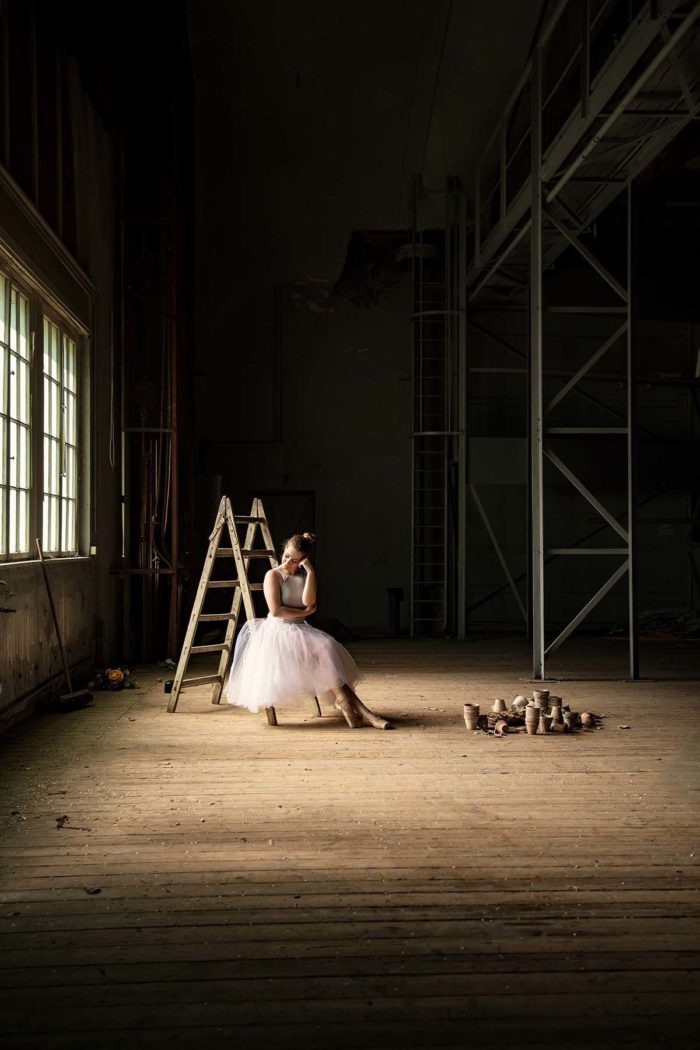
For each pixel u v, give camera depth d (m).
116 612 8.27
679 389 12.46
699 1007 2.11
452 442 11.38
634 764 4.45
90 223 7.36
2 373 5.19
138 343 8.38
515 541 12.18
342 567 12.08
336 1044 1.96
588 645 10.02
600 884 2.86
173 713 5.84
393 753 4.68
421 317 11.36
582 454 12.14
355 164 11.39
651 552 12.33
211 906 2.67
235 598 6.26
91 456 7.32
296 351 12.00
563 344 12.24
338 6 9.99
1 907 2.66
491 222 11.20
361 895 2.76
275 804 3.73
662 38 5.28
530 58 7.30
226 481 11.94
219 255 11.71
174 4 8.79
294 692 5.25
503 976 2.26
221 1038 1.98
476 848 3.19
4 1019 2.05
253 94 10.87
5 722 5.18
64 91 6.62
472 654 9.24
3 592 5.02
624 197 10.91
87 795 3.86
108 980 2.23
